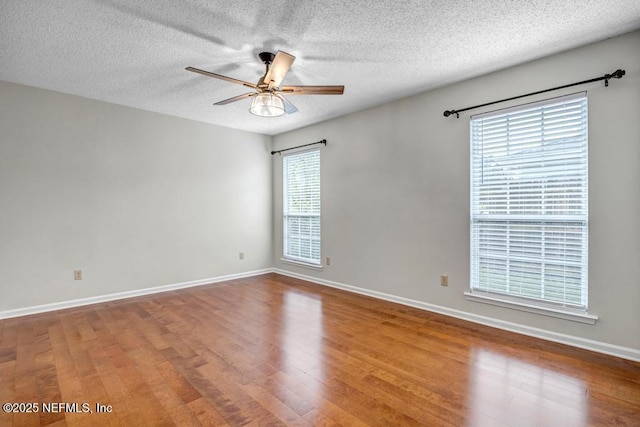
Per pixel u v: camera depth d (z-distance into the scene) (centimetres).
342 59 277
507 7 205
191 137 464
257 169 541
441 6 204
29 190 344
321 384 210
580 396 196
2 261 330
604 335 247
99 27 227
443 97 338
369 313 346
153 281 430
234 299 400
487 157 308
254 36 240
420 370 227
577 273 259
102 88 346
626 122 236
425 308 356
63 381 213
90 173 381
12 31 231
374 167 404
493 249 306
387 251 392
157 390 203
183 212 457
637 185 233
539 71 274
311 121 471
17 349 260
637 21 220
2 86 328
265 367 232
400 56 271
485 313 310
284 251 547
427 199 352
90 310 358
